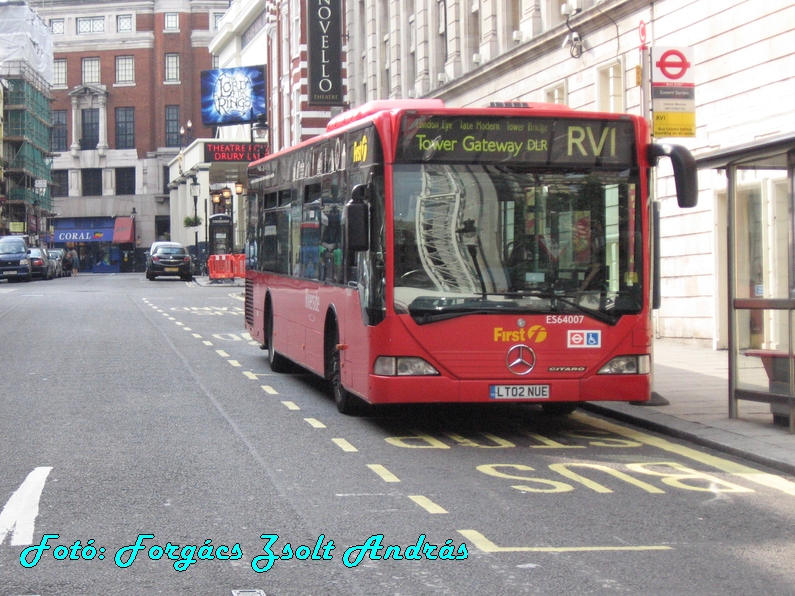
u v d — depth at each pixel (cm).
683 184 1016
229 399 1362
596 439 1094
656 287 1158
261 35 7325
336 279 1223
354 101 4566
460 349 1038
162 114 10431
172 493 820
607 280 1063
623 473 913
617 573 617
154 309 3272
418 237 1040
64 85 10562
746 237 1145
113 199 10431
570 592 580
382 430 1138
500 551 662
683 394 1355
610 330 1059
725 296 1903
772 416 1166
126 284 5544
